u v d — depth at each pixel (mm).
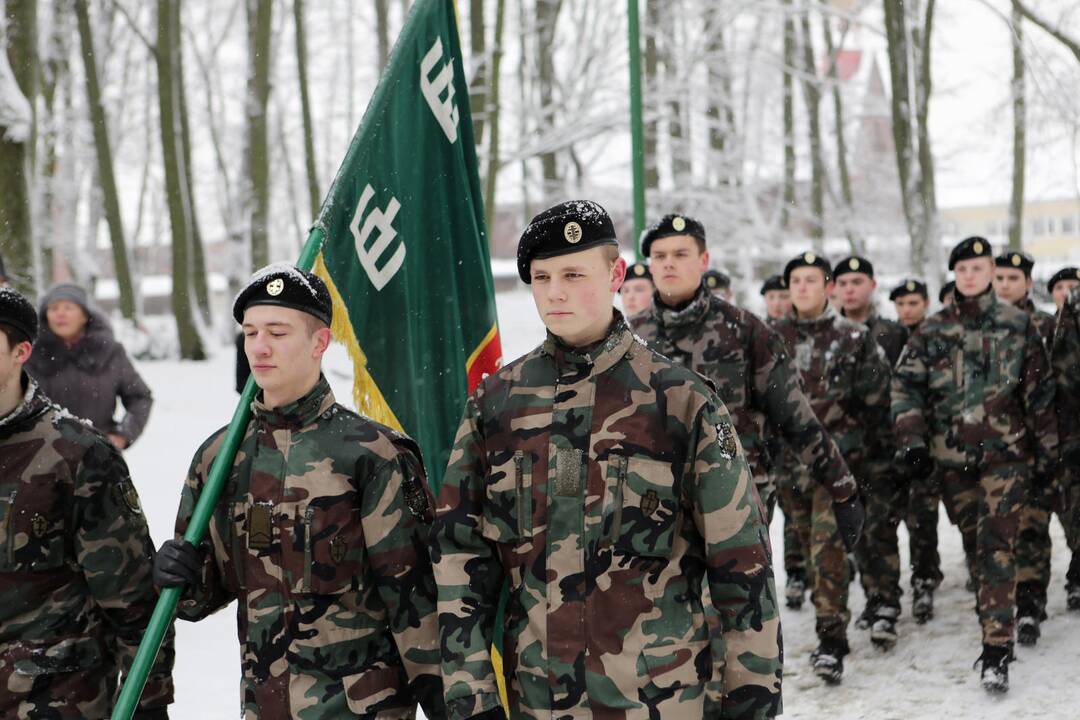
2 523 2771
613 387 2445
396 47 3332
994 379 5496
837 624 5391
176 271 20125
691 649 2361
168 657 2859
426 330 3391
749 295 23453
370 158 3221
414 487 2676
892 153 31922
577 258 2396
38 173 22891
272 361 2572
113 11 28297
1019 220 23359
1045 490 5910
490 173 20562
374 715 2566
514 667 2434
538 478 2428
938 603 6695
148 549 2965
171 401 15867
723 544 2363
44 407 2885
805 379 6188
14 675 2758
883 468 6117
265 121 21047
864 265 7320
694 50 21531
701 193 22781
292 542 2568
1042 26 18094
